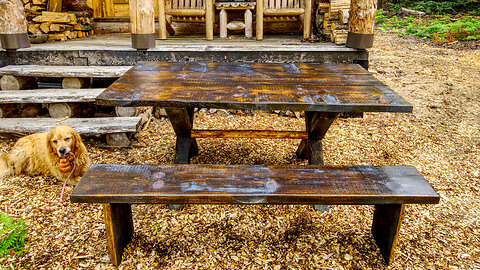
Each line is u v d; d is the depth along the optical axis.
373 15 4.26
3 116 4.21
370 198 2.08
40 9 5.79
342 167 2.41
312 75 2.97
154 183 2.18
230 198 2.07
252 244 2.52
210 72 3.04
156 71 3.05
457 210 2.96
